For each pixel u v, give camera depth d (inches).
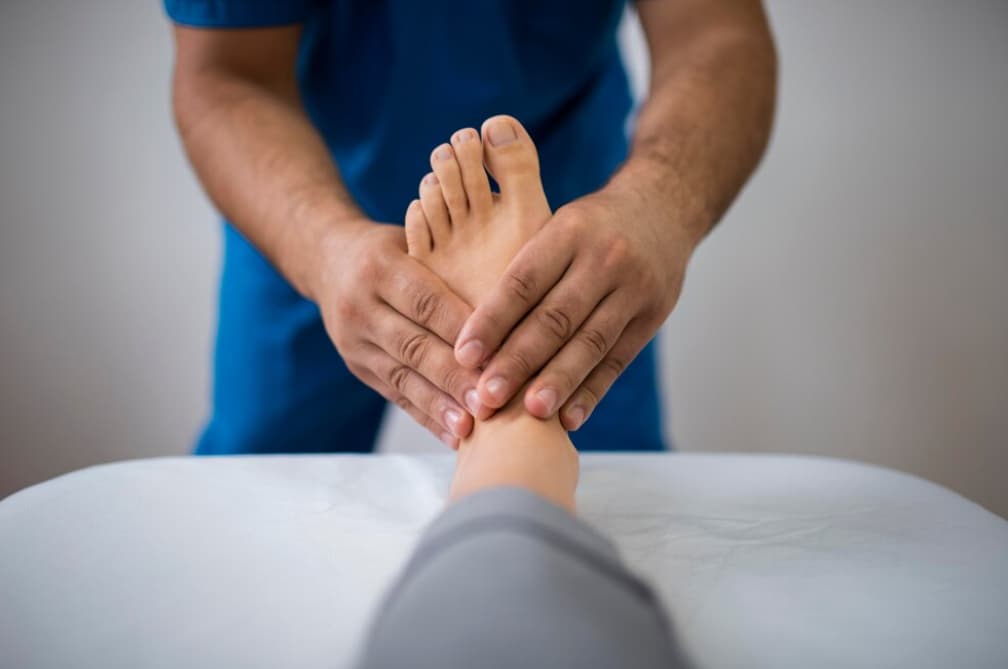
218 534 20.3
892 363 56.0
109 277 55.8
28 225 54.4
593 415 39.7
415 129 37.1
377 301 23.6
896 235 53.7
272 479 24.5
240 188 27.9
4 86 52.1
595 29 35.9
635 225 23.0
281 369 38.8
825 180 53.4
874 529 21.3
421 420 25.9
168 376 58.0
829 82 51.9
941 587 18.0
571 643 10.5
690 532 21.2
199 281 56.2
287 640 15.7
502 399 21.7
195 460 26.2
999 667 15.0
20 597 17.1
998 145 51.4
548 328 21.8
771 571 18.8
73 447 58.5
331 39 35.8
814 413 57.8
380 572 18.5
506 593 11.4
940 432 56.8
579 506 23.2
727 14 31.6
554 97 37.5
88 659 15.1
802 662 15.1
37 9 51.1
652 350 40.3
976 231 52.9
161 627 16.1
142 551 19.2
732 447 59.2
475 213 25.0
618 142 42.0
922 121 51.8
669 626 12.8
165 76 52.7
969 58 50.4
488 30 34.1
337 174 28.7
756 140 28.8
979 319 54.3
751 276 55.7
